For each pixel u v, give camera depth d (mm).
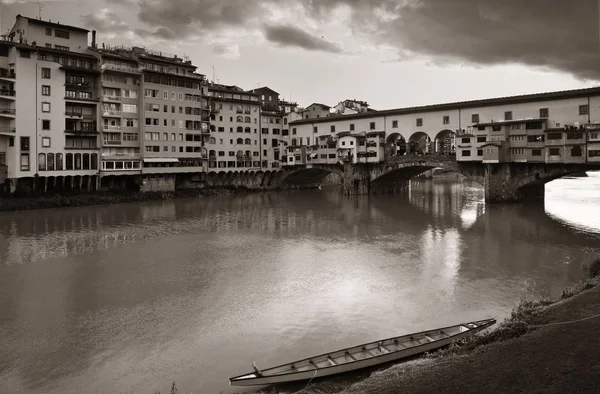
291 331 24203
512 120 72125
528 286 31031
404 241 47406
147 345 22672
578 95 65250
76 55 75375
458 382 14320
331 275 34688
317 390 16859
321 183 132000
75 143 76125
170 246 45188
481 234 50625
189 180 95875
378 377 16359
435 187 126812
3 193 67188
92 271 35906
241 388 18344
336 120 101312
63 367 20562
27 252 41938
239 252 42688
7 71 67375
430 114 84250
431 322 25000
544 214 63812
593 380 13102
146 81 82938
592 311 19438
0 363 20969
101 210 68750
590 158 63656
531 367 14484
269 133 111125
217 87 102688
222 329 24562
